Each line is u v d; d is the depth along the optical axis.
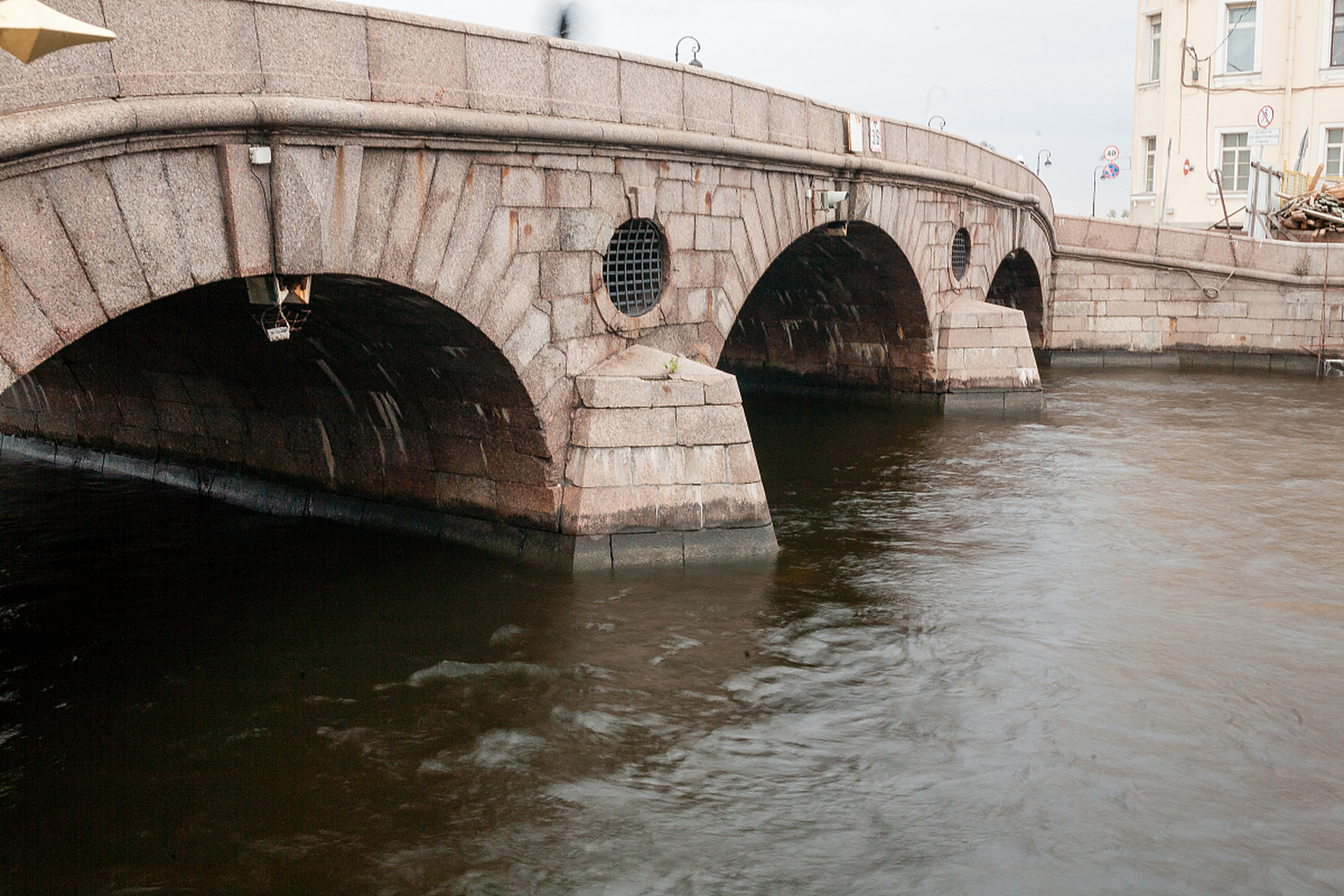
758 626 10.52
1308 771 8.01
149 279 7.70
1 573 11.93
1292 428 20.55
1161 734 8.54
